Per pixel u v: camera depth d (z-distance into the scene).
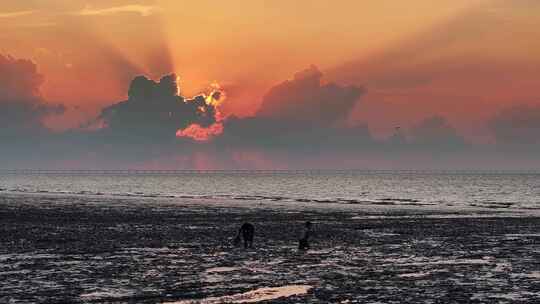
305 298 41.75
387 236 85.44
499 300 41.16
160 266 56.25
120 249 68.94
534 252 67.75
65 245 72.44
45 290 44.41
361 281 48.72
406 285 46.94
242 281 48.44
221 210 145.62
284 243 76.12
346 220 116.62
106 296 42.38
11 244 73.38
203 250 68.56
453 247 72.50
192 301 40.91
